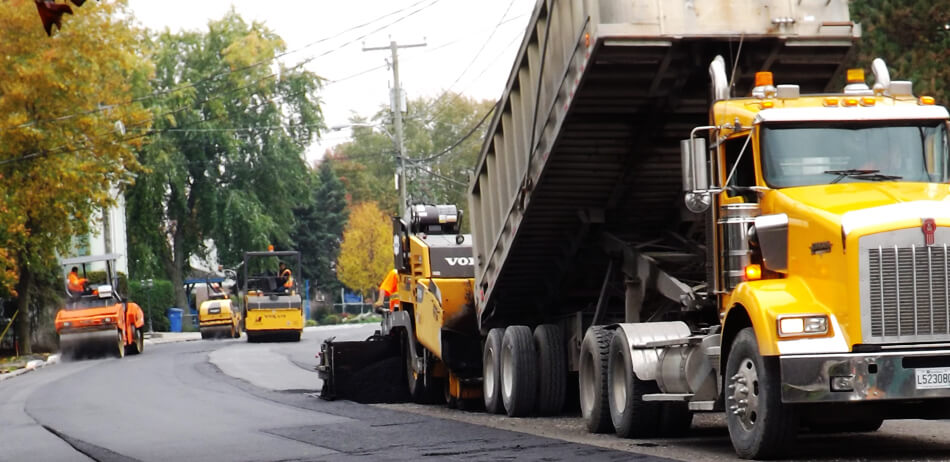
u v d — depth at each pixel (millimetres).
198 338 68875
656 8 14273
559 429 16516
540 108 16328
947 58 23547
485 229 19750
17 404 26141
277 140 89500
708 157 13523
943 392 11234
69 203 51688
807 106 12812
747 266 12516
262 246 88562
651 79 14891
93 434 18484
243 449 15211
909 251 11359
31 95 47781
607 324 17109
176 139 87438
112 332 46719
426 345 21844
